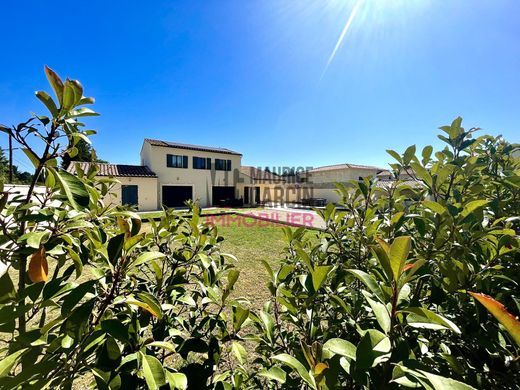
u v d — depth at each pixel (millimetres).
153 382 612
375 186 1728
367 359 533
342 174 26844
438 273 1160
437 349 1063
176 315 1303
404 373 543
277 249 8336
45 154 867
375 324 1065
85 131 1035
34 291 700
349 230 1713
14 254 806
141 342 859
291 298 1185
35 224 958
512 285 1161
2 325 667
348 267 1468
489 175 1592
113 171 18859
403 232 1478
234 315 1093
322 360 643
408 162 1579
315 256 1640
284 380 840
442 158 1573
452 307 1067
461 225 1116
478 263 1103
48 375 676
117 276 834
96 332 699
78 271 843
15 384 580
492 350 924
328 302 1374
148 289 1332
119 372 729
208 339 1272
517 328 456
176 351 1009
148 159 21578
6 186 1134
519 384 876
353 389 798
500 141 1767
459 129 1475
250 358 2715
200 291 1423
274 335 1231
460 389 428
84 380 2420
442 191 1450
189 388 918
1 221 804
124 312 920
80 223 881
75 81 887
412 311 563
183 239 1601
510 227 1394
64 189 751
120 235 805
